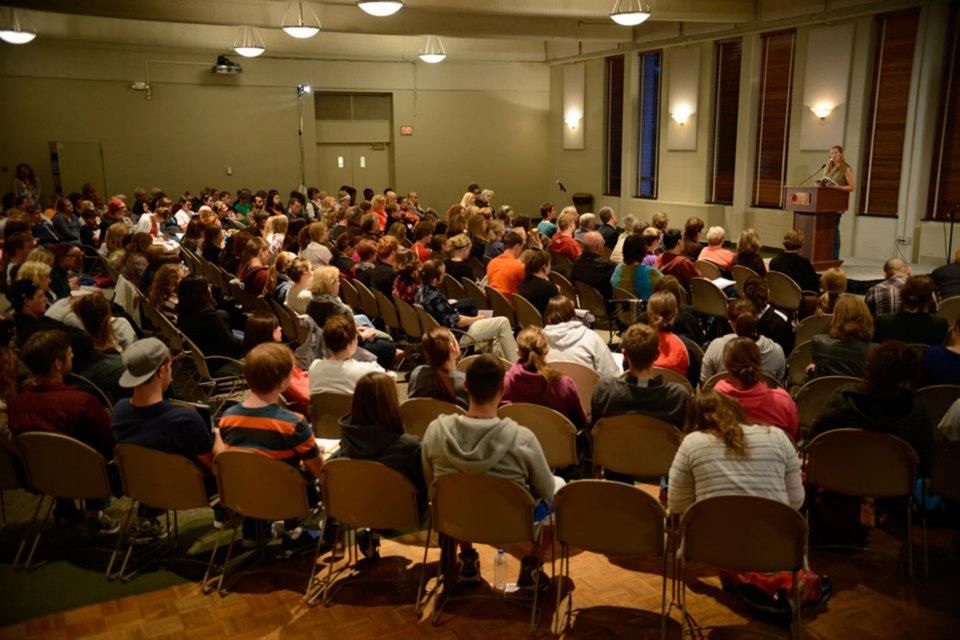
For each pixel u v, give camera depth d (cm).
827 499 368
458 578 342
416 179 1831
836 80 1174
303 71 1688
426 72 1792
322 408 405
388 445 314
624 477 409
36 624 320
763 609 309
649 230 744
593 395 368
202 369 522
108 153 1557
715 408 289
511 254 707
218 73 1581
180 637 310
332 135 1769
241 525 395
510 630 311
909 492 323
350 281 754
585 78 1748
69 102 1509
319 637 309
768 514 266
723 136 1425
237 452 320
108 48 1520
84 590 346
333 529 390
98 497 349
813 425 349
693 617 317
